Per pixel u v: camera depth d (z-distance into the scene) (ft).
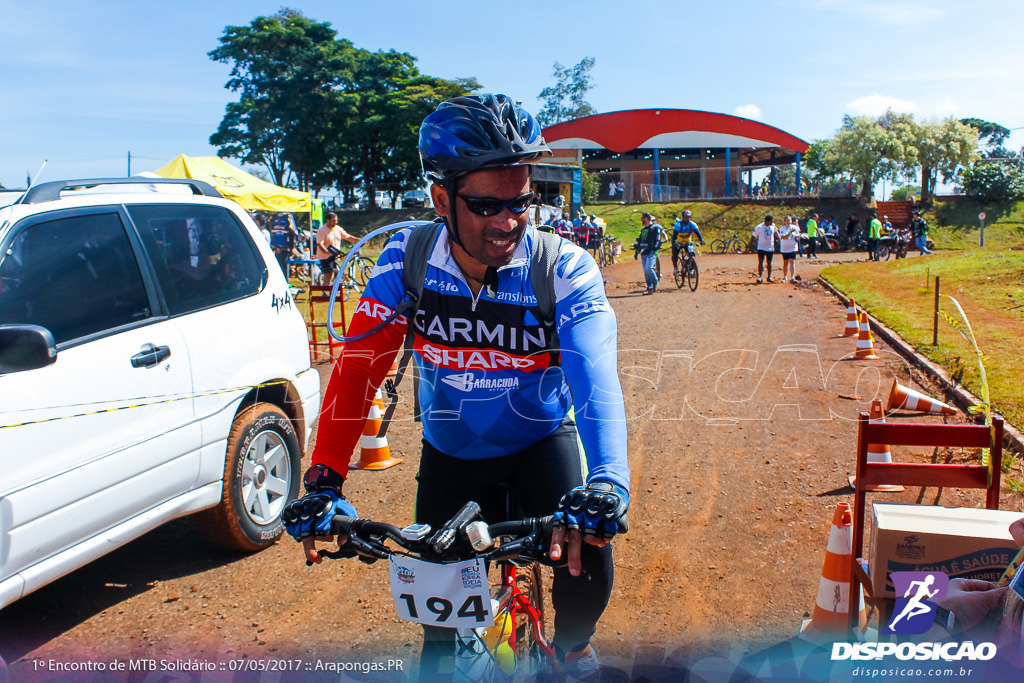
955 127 149.18
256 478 13.17
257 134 182.39
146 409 10.89
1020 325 29.91
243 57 181.88
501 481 7.34
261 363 13.43
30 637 10.44
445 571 5.62
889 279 50.60
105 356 10.49
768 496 14.90
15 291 9.92
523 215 6.01
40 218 10.57
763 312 39.99
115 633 10.53
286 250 59.52
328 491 6.20
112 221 11.62
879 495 14.80
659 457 17.48
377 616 10.98
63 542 9.68
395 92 178.70
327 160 187.83
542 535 5.32
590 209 148.15
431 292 6.73
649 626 10.43
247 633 10.50
